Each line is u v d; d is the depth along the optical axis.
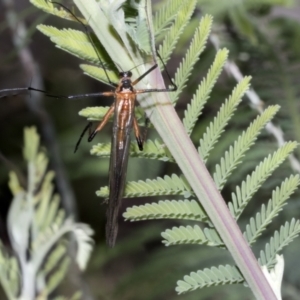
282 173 0.37
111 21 0.31
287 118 0.37
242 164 0.37
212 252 0.43
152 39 0.31
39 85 0.53
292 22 0.41
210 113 0.40
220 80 0.42
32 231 0.33
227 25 0.39
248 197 0.31
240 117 0.38
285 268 0.41
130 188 0.31
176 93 0.31
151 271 0.44
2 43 0.56
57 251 0.33
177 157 0.31
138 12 0.31
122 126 0.33
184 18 0.31
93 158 0.55
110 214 0.32
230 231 0.30
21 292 0.33
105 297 0.53
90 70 0.32
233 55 0.38
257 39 0.38
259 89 0.38
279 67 0.38
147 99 0.31
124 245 0.53
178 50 0.37
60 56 0.63
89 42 0.31
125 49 0.31
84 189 0.67
